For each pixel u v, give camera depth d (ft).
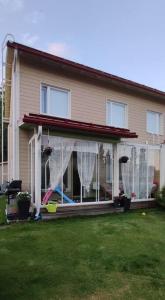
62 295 12.49
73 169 30.12
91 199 31.07
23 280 13.80
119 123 44.65
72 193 30.12
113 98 43.62
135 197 34.40
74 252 17.81
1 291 12.68
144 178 35.55
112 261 16.52
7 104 45.03
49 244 19.15
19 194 26.11
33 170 29.58
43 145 27.58
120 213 30.99
